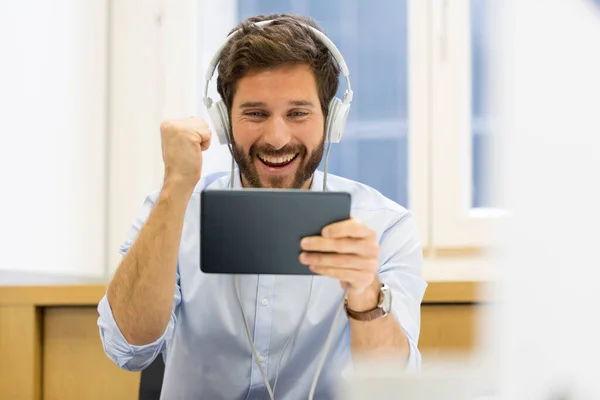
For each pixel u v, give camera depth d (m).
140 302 1.21
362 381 0.40
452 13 2.25
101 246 2.32
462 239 2.21
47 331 1.85
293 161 1.28
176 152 1.18
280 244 0.89
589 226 0.27
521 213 0.28
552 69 0.28
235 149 1.29
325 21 2.36
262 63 1.23
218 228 0.89
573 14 0.28
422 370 0.40
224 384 1.38
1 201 1.79
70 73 2.15
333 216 0.89
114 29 2.39
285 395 1.37
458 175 2.23
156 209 1.20
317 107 1.26
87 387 1.84
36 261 1.96
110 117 2.38
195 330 1.39
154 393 1.44
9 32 1.84
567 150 0.27
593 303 0.27
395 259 1.40
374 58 2.34
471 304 1.77
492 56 0.38
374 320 1.09
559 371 0.27
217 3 2.39
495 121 0.34
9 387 1.80
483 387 0.36
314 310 1.36
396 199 2.33
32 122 1.95
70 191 2.14
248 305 1.37
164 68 2.38
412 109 2.27
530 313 0.28
